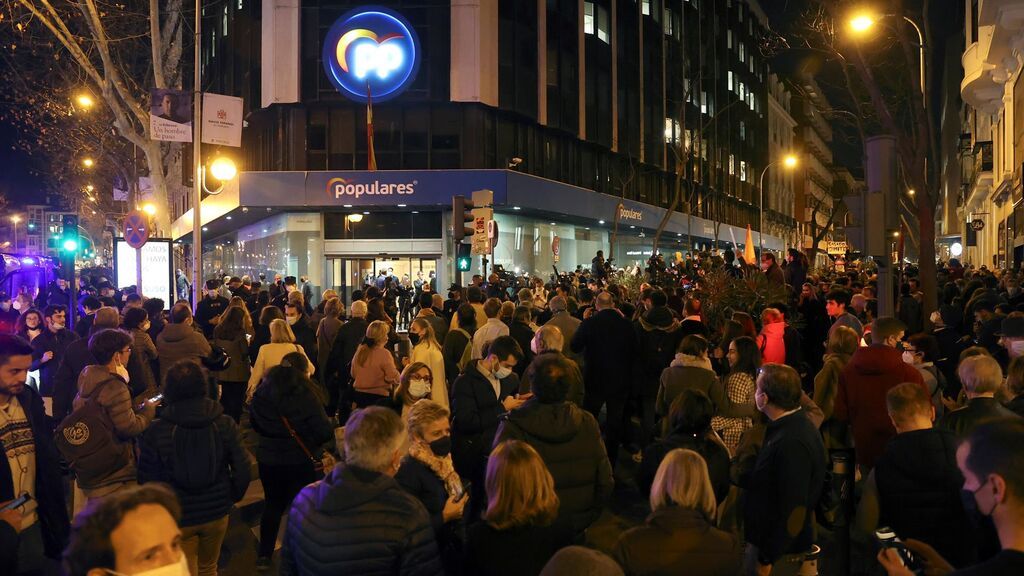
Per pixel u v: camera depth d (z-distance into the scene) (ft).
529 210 114.32
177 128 60.80
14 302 51.26
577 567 8.25
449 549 14.33
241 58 113.91
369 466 11.25
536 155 121.70
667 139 171.42
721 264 54.75
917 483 13.42
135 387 26.40
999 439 7.52
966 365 15.57
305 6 106.63
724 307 42.98
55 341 31.94
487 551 11.76
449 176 102.17
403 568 10.85
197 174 65.21
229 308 35.40
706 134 199.72
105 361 19.07
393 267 110.11
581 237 145.59
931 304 35.27
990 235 129.90
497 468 11.87
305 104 107.14
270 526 20.15
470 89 107.65
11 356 15.56
